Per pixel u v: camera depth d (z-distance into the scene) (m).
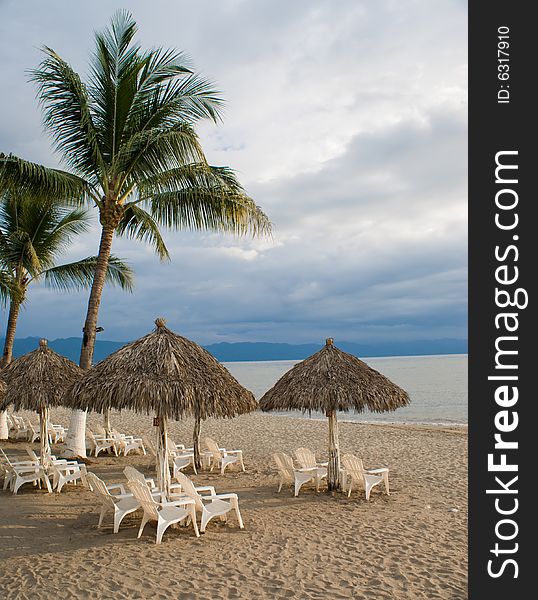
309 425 23.12
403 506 8.92
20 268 17.64
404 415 30.14
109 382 7.68
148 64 12.89
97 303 12.61
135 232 14.87
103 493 7.54
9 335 17.59
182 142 11.87
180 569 6.12
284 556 6.55
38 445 16.23
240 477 11.52
